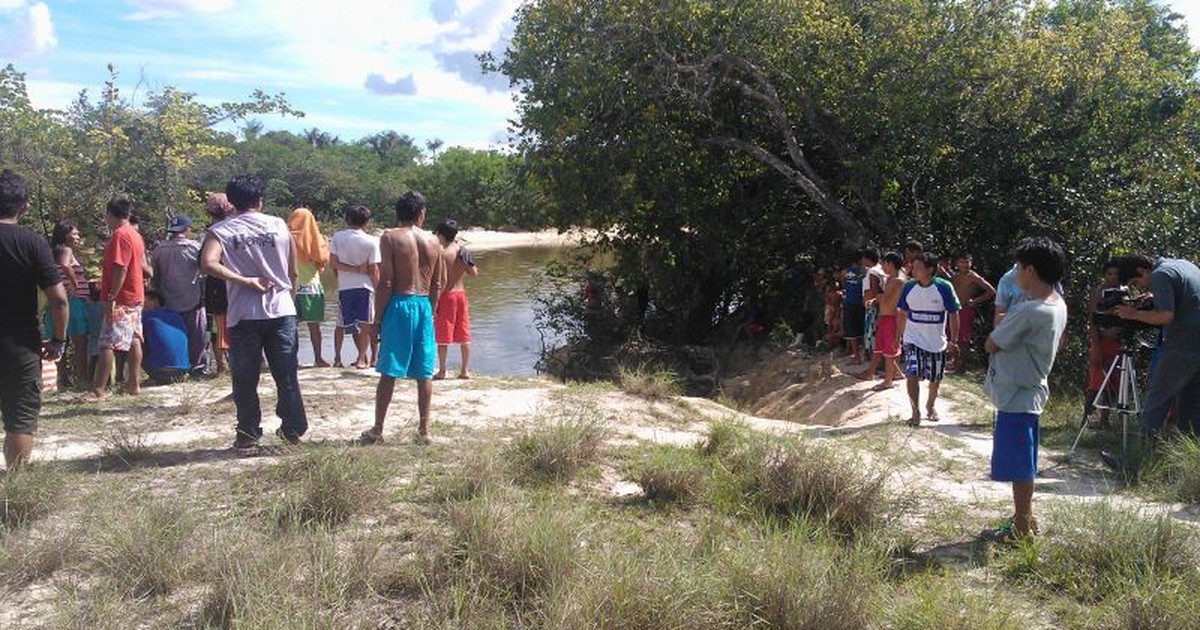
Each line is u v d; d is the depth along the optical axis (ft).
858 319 44.98
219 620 12.75
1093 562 15.78
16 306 17.98
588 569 13.78
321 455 18.45
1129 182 48.11
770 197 62.18
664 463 19.65
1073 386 39.22
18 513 16.12
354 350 59.77
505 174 64.28
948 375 40.93
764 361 52.85
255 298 20.74
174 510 15.67
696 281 65.10
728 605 13.12
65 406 26.09
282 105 50.21
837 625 12.94
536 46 55.77
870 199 53.93
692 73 54.13
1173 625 13.20
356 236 33.99
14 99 45.44
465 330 33.04
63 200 46.09
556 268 69.15
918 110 49.67
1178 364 23.17
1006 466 17.16
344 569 13.85
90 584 13.91
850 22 53.62
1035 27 54.08
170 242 31.37
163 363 29.94
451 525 15.76
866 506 17.99
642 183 56.75
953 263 50.37
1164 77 50.37
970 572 15.96
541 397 29.22
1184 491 20.36
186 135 49.21
